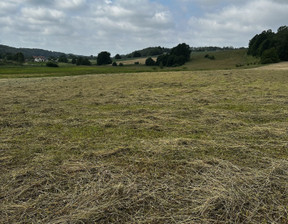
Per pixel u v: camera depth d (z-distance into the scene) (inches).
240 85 441.4
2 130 178.2
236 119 203.2
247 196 90.6
